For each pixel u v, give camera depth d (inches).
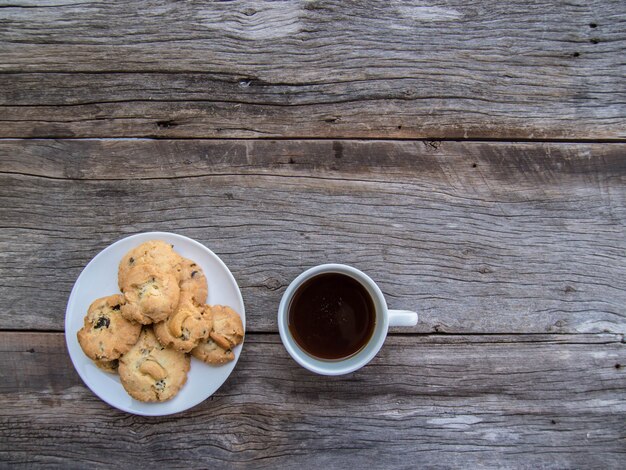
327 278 19.3
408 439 20.7
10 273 20.4
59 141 20.8
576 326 21.0
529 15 21.4
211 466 20.4
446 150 21.2
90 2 20.9
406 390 20.8
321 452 20.6
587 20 21.4
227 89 21.0
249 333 20.6
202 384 19.2
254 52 21.1
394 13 21.2
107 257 19.2
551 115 21.3
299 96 21.1
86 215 20.6
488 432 20.7
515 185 21.2
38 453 20.2
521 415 20.8
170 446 20.5
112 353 18.3
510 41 21.3
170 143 20.9
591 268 21.1
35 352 20.3
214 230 20.7
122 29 20.9
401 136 21.2
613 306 21.1
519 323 21.0
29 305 20.4
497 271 21.0
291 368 20.6
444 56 21.2
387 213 21.0
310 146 21.1
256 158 21.0
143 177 20.8
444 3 21.2
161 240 19.3
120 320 18.6
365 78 21.2
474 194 21.2
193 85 21.0
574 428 20.8
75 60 20.9
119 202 20.7
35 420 20.3
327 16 21.2
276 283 20.7
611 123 21.3
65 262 20.5
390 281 20.9
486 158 21.2
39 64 20.8
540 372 20.9
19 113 20.8
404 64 21.2
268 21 21.1
